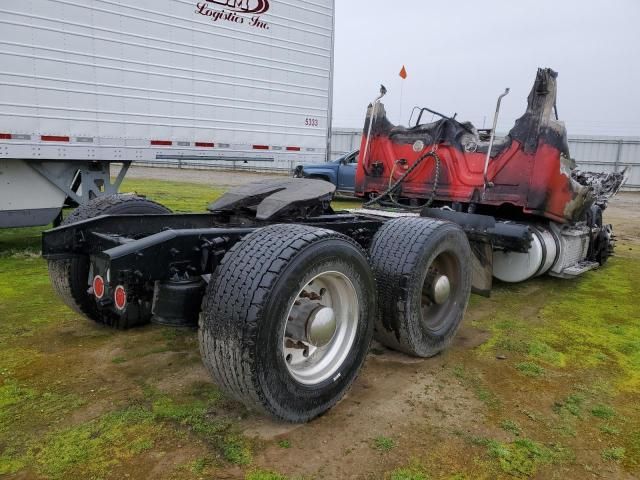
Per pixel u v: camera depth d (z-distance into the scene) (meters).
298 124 9.25
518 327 4.43
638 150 27.50
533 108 4.80
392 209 5.43
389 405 2.96
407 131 5.75
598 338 4.21
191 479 2.25
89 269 3.56
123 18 6.69
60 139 6.32
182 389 3.04
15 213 6.37
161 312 2.66
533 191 4.83
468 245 3.91
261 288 2.37
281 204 3.41
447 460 2.46
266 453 2.45
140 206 4.07
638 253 8.55
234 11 7.89
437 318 3.76
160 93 7.21
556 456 2.53
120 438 2.53
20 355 3.46
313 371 2.76
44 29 6.03
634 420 2.89
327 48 9.55
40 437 2.52
